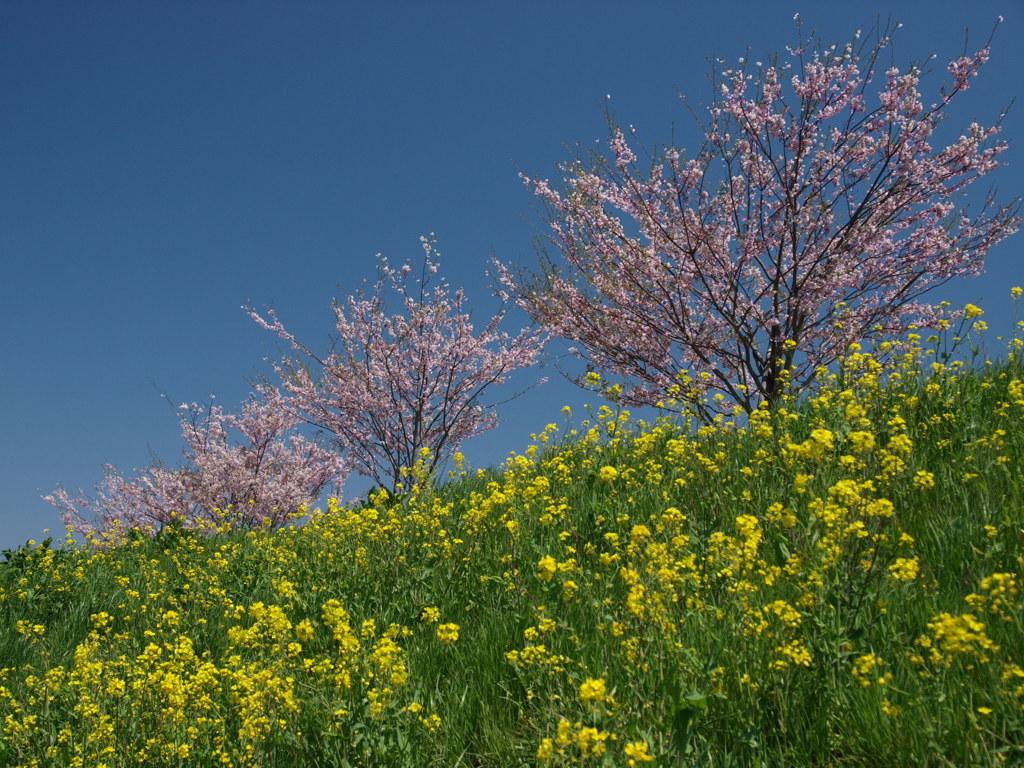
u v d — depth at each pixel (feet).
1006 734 8.15
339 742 10.44
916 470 15.20
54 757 12.66
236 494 59.77
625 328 40.86
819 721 8.93
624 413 23.40
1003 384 19.74
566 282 42.50
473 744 11.03
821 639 9.81
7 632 21.24
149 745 12.00
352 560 19.56
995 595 9.51
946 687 8.82
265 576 22.15
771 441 18.88
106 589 24.82
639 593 10.61
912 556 12.03
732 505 15.89
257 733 10.89
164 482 61.31
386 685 10.99
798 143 36.27
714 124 36.96
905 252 39.32
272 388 56.75
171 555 29.81
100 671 14.46
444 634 12.16
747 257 37.76
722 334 40.78
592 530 16.87
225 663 15.51
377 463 51.65
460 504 21.70
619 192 39.65
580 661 11.17
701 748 8.95
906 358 21.31
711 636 10.50
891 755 8.32
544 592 13.73
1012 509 12.66
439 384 51.21
